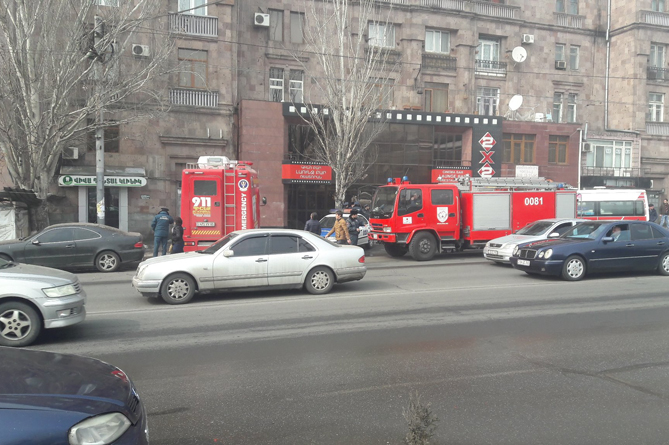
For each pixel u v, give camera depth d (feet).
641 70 105.70
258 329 25.08
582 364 19.45
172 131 77.00
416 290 35.99
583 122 106.32
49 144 55.26
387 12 89.20
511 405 15.53
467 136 91.15
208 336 23.88
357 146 75.82
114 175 73.00
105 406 10.03
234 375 18.38
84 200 73.05
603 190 74.59
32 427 9.04
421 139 88.63
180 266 31.65
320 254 34.40
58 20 53.57
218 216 46.29
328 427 14.05
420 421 12.12
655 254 41.45
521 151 96.84
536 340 22.79
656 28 106.11
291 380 17.81
